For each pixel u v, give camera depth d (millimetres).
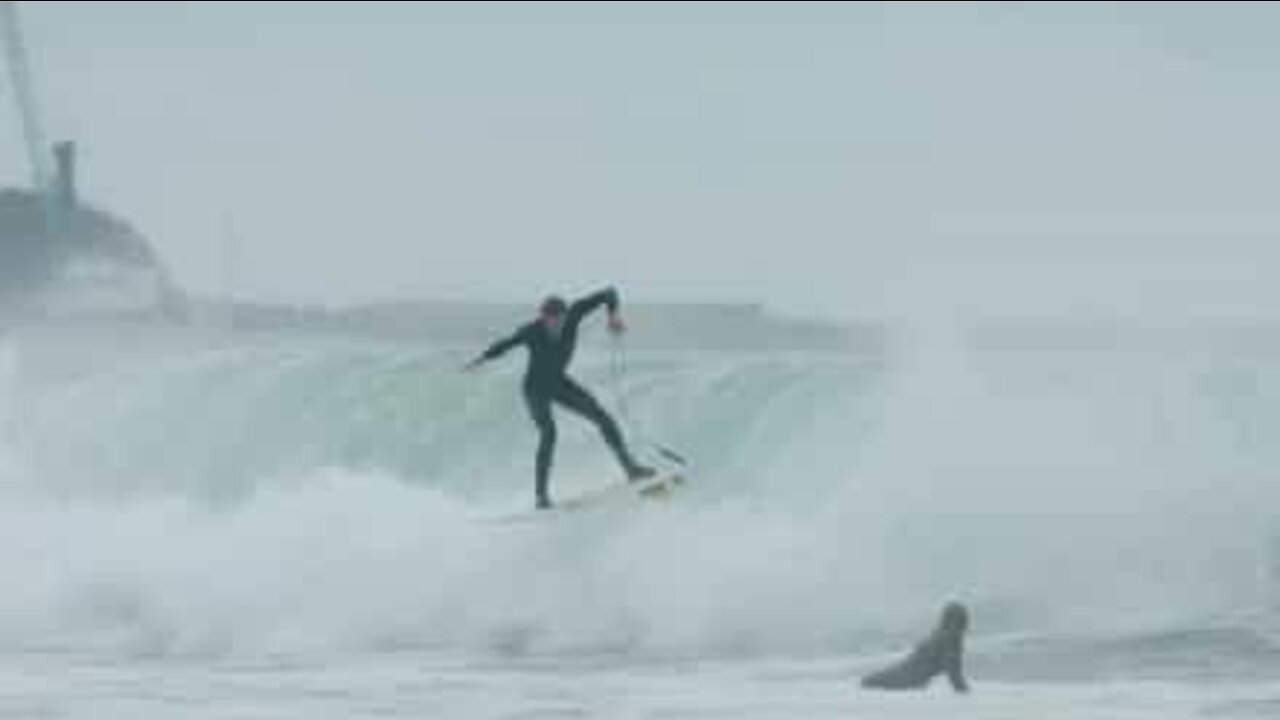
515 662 98812
